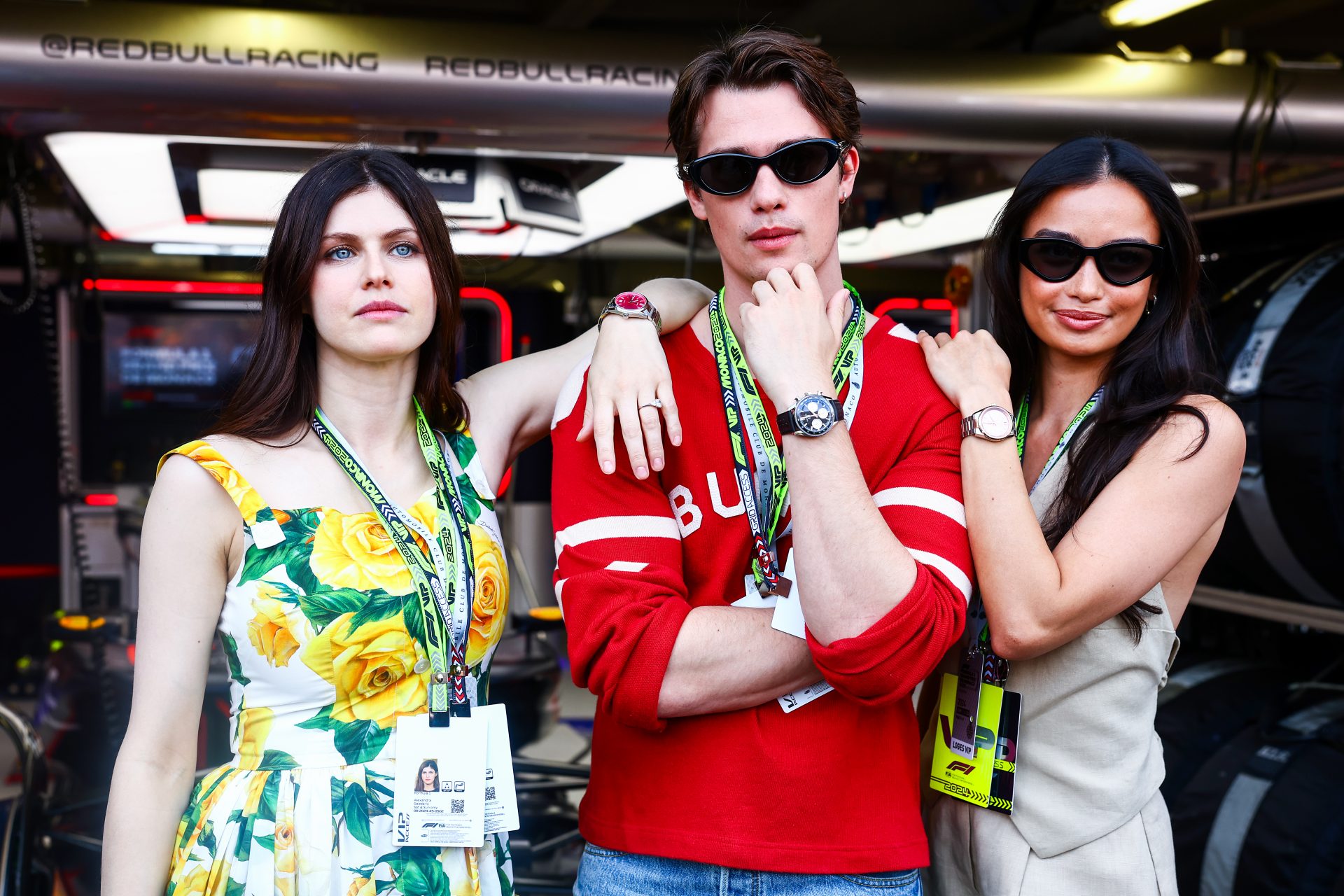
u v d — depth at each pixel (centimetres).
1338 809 249
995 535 151
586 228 470
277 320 161
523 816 381
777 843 144
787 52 148
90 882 321
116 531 598
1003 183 416
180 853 150
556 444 161
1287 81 358
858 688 135
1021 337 177
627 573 145
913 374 157
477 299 631
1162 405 163
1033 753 164
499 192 377
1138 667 164
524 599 628
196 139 330
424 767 152
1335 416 263
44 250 599
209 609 154
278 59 305
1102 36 425
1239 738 285
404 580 157
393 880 150
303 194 158
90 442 642
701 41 331
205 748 389
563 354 190
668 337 165
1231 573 306
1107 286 164
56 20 296
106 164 369
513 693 403
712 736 146
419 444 171
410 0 443
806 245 151
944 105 346
